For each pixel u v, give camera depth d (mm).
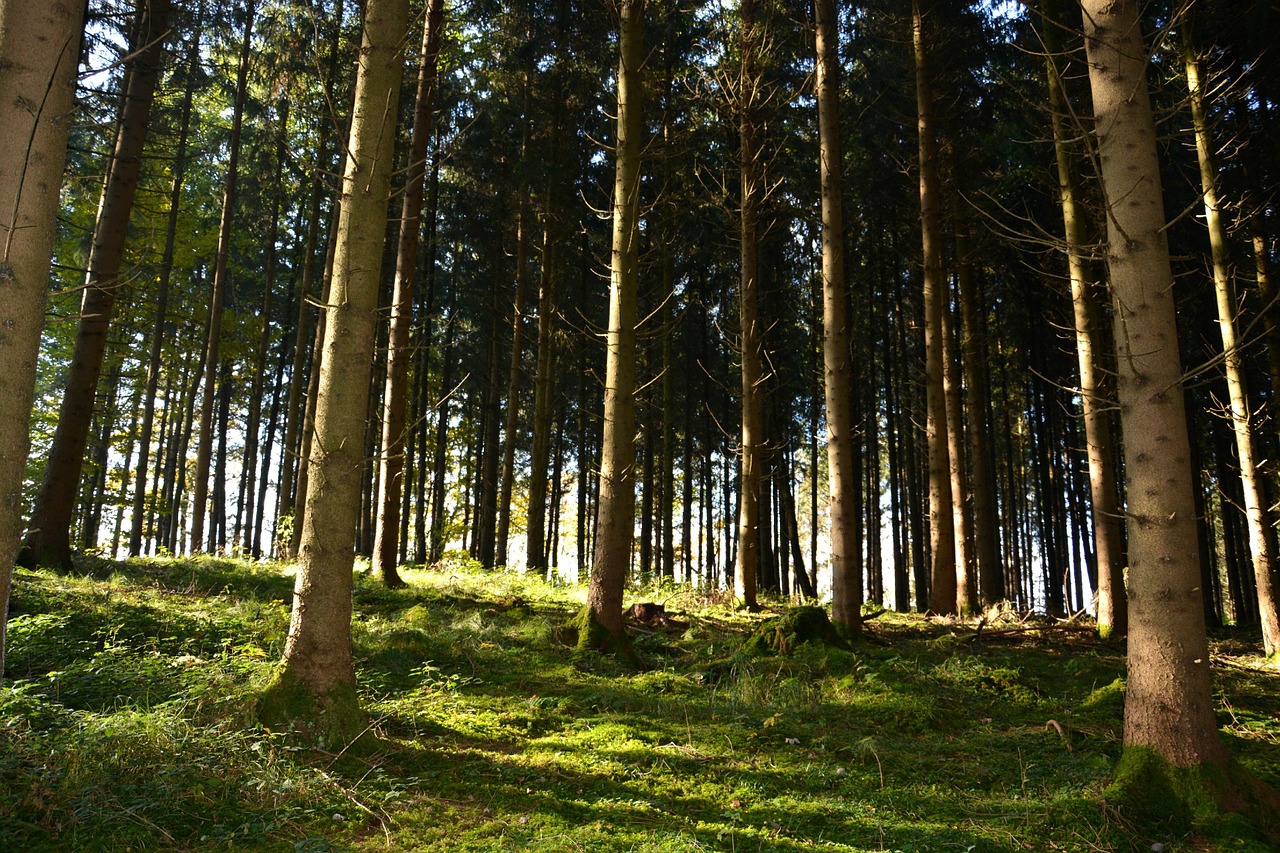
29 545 10180
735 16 15438
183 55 16312
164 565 13031
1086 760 5785
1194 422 20234
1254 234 12180
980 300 23422
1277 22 11430
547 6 18375
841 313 12188
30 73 3906
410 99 18781
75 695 5551
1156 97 14445
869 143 20094
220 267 18422
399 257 13617
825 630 10055
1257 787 4738
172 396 28922
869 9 17703
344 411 5703
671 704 7297
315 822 4141
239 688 5734
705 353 25281
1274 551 11195
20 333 3846
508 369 26750
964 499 16156
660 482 29141
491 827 4250
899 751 6215
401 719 6121
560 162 19266
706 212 21375
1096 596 12492
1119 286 5355
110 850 3562
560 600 13805
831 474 11758
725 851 4125
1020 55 17438
